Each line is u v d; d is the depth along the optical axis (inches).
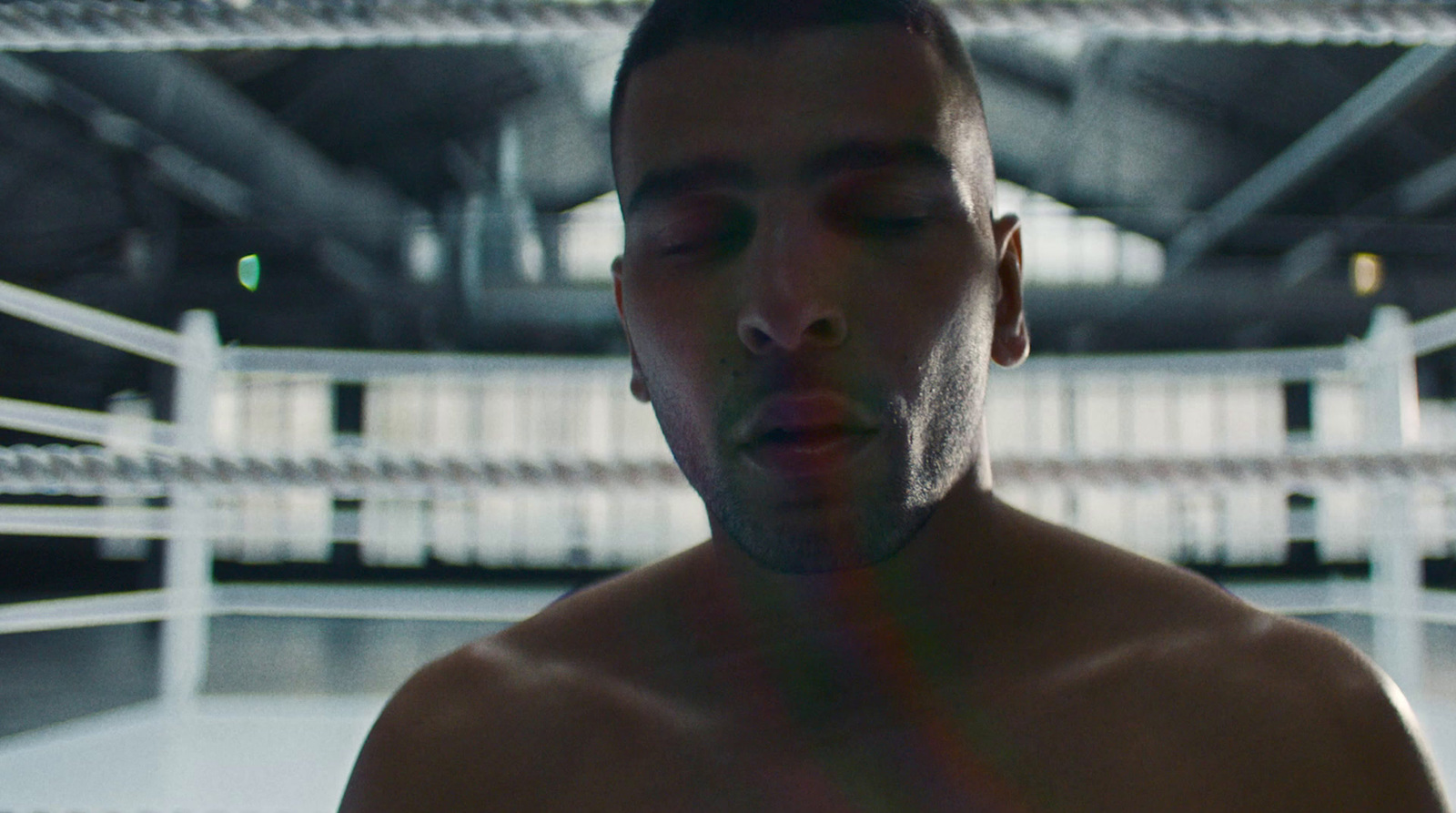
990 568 18.2
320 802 53.1
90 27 31.8
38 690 181.0
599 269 414.3
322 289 293.9
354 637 251.3
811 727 17.4
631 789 17.5
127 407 379.6
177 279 265.0
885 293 16.1
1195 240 385.7
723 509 16.6
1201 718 16.0
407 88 289.1
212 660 199.5
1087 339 399.9
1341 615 266.8
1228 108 305.6
